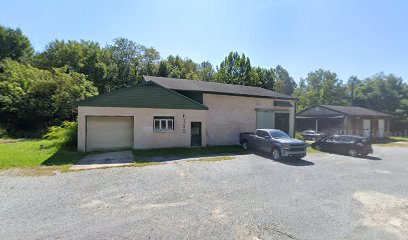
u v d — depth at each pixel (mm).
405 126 36094
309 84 61562
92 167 9266
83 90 22906
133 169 9070
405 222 4879
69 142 13094
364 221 4883
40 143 14062
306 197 6332
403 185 7801
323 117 27719
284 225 4590
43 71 24016
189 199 5918
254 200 5973
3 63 28781
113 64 34656
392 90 39625
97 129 13117
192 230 4270
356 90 44250
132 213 4969
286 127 21406
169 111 14523
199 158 11852
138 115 13656
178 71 38688
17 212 4879
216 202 5754
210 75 52188
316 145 17016
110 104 12945
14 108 20469
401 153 16391
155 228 4312
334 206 5707
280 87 69750
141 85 13891
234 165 10383
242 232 4246
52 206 5242
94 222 4496
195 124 15828
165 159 11336
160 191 6496
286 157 12109
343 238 4145
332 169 10258
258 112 19375
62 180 7340
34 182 7059
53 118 22000
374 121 28844
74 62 31453
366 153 14195
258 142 13789
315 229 4449
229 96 17844
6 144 13781
